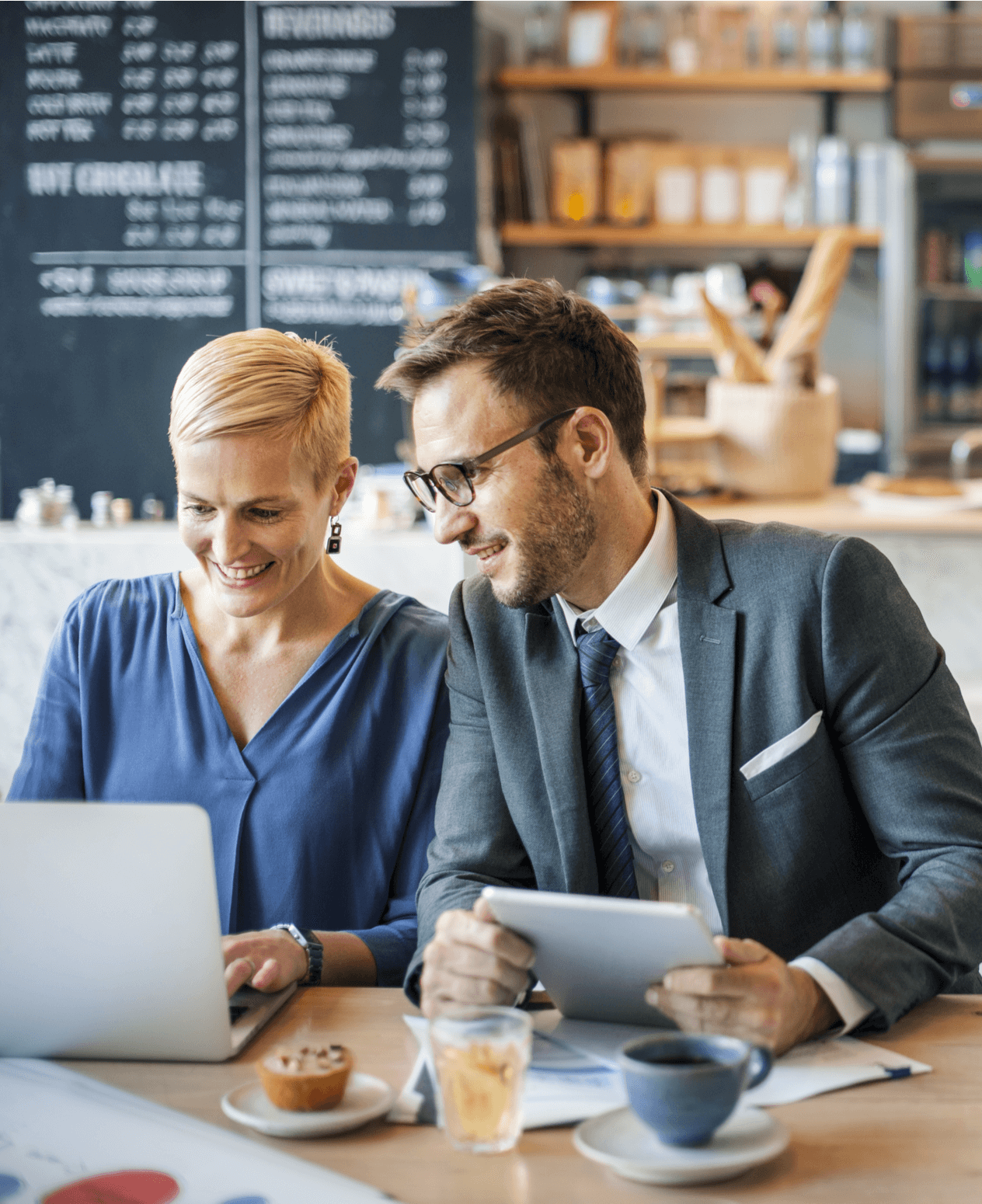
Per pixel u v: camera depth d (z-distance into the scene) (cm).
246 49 409
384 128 409
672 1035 88
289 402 142
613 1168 84
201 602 159
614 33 484
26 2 410
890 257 445
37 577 292
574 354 126
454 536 127
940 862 121
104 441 419
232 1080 100
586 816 132
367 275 413
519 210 478
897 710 126
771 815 127
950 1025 110
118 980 101
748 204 478
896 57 470
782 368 312
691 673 130
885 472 450
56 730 159
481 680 140
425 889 134
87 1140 89
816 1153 86
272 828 150
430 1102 94
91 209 414
